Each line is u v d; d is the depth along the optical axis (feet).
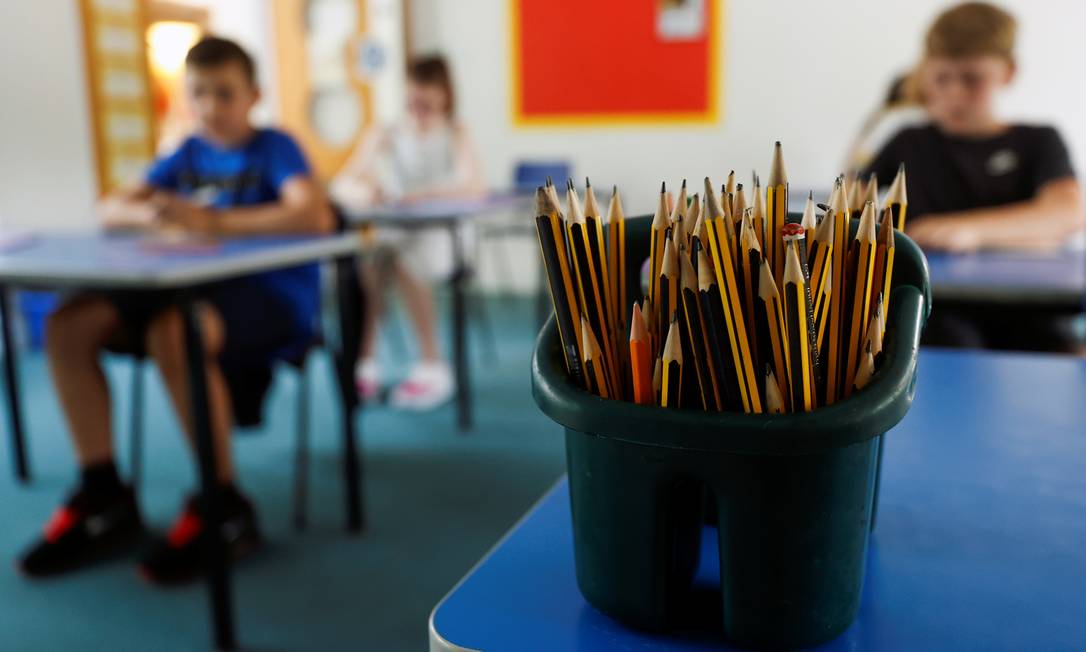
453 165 11.32
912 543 1.61
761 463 1.19
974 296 4.24
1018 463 1.99
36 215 12.98
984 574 1.48
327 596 5.46
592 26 15.79
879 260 1.33
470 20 16.57
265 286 6.10
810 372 1.21
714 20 15.02
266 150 6.79
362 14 16.67
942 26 5.99
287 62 17.16
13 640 4.97
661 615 1.29
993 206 6.09
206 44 6.57
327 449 8.29
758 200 1.30
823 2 14.37
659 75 15.53
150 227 6.60
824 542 1.22
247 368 6.16
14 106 12.59
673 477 1.24
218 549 4.83
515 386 10.39
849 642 1.27
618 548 1.29
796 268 1.15
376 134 11.38
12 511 6.91
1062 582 1.45
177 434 8.75
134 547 6.14
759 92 15.01
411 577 5.71
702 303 1.19
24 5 12.61
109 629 5.08
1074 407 2.39
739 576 1.24
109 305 5.80
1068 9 13.12
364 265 9.76
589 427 1.24
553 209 1.30
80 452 6.00
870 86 14.30
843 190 1.29
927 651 1.25
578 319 1.31
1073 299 4.11
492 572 1.49
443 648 1.29
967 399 2.48
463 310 8.77
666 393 1.22
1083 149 13.39
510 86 16.56
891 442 2.15
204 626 5.12
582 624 1.33
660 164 15.83
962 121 6.13
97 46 13.65
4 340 7.37
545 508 1.76
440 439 8.52
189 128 14.83
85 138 13.57
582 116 16.16
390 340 13.05
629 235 1.47
